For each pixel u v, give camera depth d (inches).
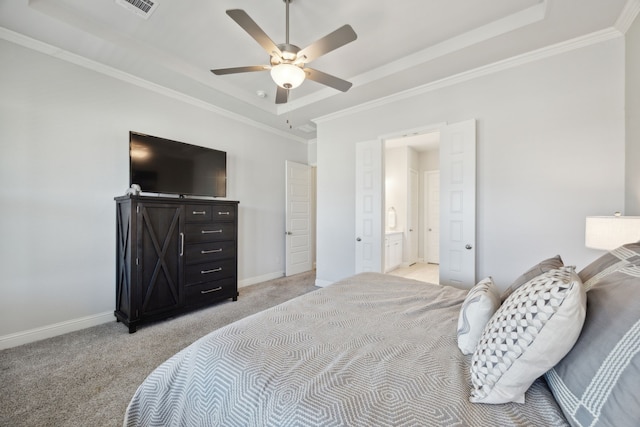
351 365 37.3
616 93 86.4
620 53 85.9
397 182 230.5
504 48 96.3
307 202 209.8
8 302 89.9
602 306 29.5
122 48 98.3
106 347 89.0
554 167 96.0
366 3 82.1
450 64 106.6
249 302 135.8
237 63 116.6
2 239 89.0
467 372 37.0
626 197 83.7
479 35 92.7
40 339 94.6
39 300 95.4
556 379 30.5
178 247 115.0
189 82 122.0
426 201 245.6
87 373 74.4
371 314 55.9
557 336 28.5
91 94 107.3
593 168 89.7
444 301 63.0
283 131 193.9
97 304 108.2
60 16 84.6
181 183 130.3
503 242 105.7
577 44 91.7
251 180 172.1
